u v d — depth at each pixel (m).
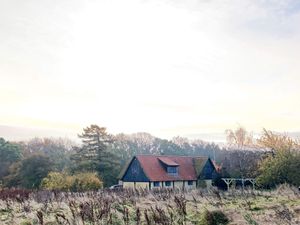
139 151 107.62
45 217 17.39
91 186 46.62
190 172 56.91
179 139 127.88
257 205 19.94
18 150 79.00
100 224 15.41
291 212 15.76
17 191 34.34
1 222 17.27
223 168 53.00
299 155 39.97
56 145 109.38
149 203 23.08
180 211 17.00
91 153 67.00
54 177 49.81
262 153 49.25
